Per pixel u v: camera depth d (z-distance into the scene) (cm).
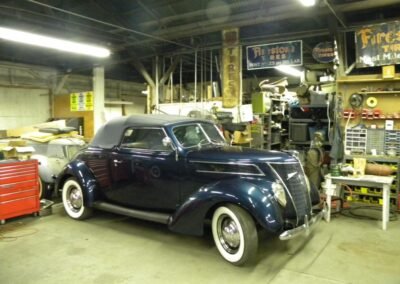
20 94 1012
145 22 712
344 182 452
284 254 353
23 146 493
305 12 561
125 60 882
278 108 798
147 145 420
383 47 548
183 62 970
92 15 688
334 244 379
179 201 390
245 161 354
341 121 588
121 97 1347
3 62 962
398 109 563
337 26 582
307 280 297
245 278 303
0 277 307
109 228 439
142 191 419
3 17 629
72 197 483
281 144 820
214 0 610
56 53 938
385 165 518
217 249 366
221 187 332
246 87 1248
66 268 325
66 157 555
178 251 365
